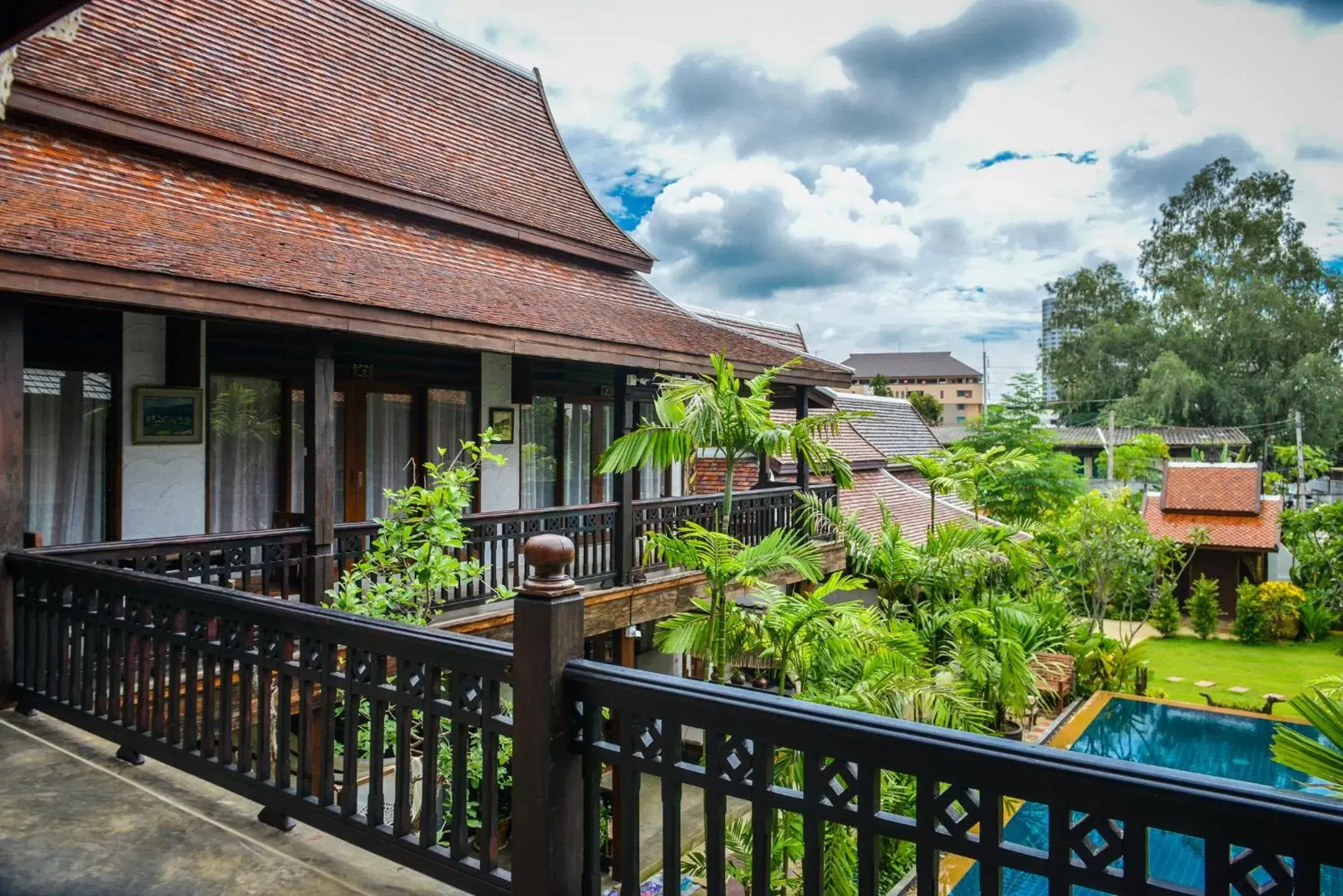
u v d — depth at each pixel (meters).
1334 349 44.78
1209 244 48.16
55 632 4.34
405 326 6.34
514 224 10.54
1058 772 1.59
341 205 8.96
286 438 8.41
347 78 10.12
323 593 5.93
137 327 7.34
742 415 7.38
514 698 2.38
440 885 2.87
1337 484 41.25
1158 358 46.62
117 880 2.86
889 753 1.80
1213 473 24.72
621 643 8.82
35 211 5.25
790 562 7.30
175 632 3.61
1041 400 29.17
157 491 7.45
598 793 2.33
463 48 12.02
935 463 12.12
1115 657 16.05
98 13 7.92
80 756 3.98
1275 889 1.39
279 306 5.55
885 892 6.19
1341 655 20.06
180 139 7.51
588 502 12.18
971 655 9.74
